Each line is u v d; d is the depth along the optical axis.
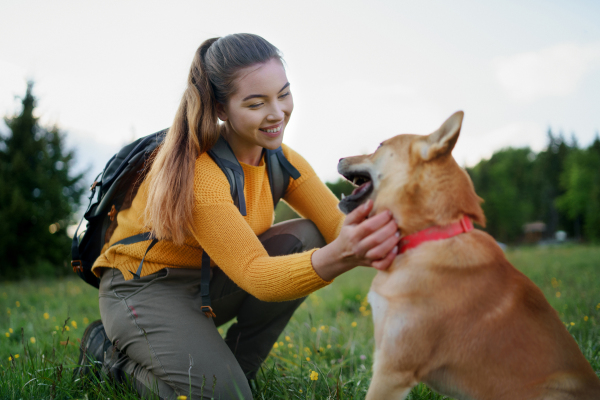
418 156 1.87
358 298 5.26
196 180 2.05
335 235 2.56
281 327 2.56
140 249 2.19
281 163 2.47
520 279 1.84
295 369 2.70
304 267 1.84
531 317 1.74
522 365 1.67
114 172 2.21
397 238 1.77
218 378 1.97
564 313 3.71
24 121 19.66
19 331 3.68
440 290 1.72
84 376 2.20
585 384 1.67
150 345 2.06
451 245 1.78
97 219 2.36
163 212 1.98
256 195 2.34
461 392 1.76
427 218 1.83
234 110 2.12
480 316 1.70
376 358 1.81
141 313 2.11
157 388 2.02
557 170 68.06
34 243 17.89
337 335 3.46
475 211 1.88
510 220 56.66
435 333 1.70
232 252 1.99
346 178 2.31
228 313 2.56
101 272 2.41
